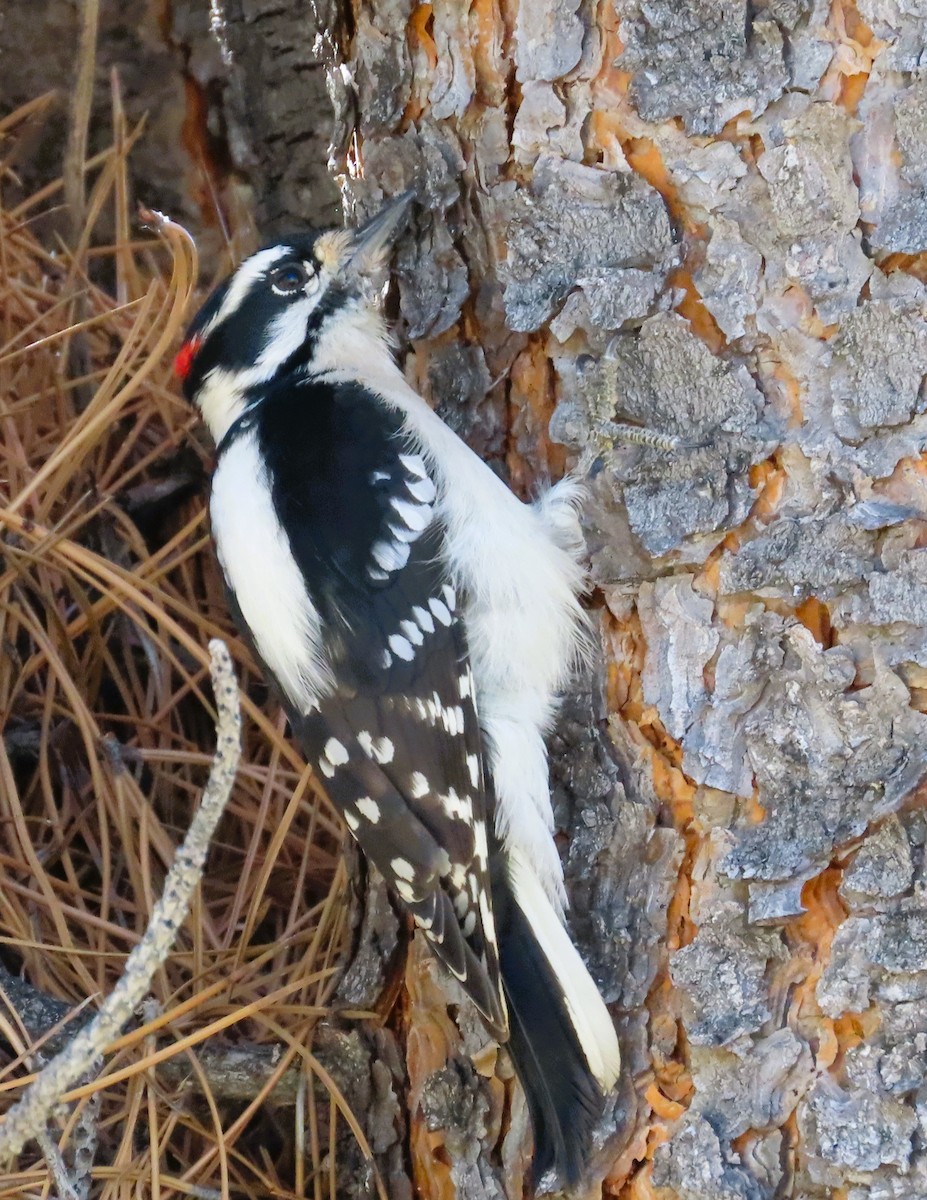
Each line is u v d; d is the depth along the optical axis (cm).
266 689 266
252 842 261
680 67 254
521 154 256
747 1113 254
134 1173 256
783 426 254
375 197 258
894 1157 253
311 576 257
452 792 256
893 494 253
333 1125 257
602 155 255
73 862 262
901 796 253
